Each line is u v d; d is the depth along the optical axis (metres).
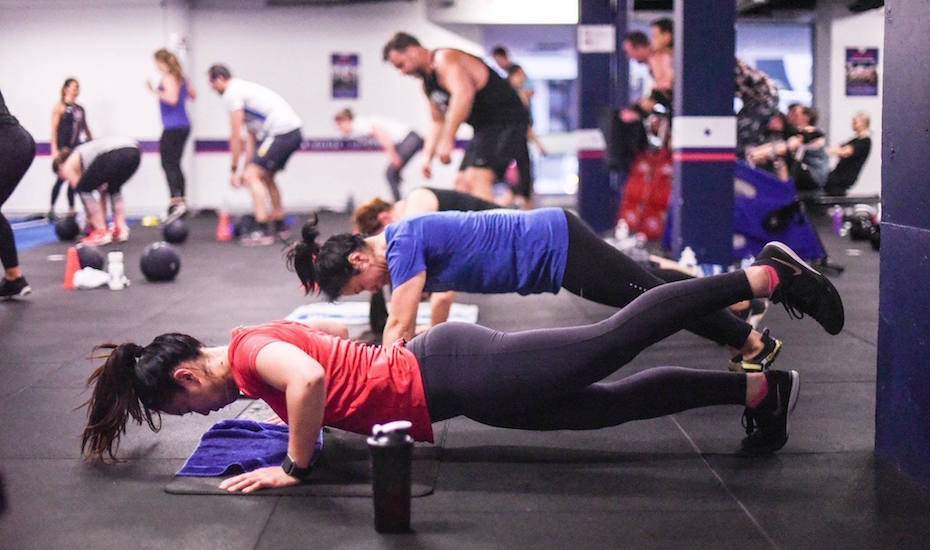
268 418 3.39
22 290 6.30
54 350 4.69
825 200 11.95
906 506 2.50
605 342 2.61
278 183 14.29
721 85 7.10
